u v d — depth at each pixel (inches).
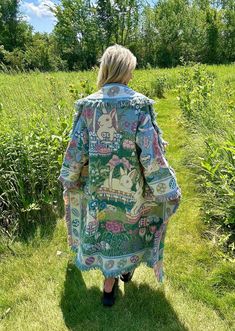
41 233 142.3
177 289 116.1
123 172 88.4
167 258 130.0
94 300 112.0
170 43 1549.0
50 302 111.7
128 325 103.7
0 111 194.2
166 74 485.1
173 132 262.8
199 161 189.5
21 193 145.4
